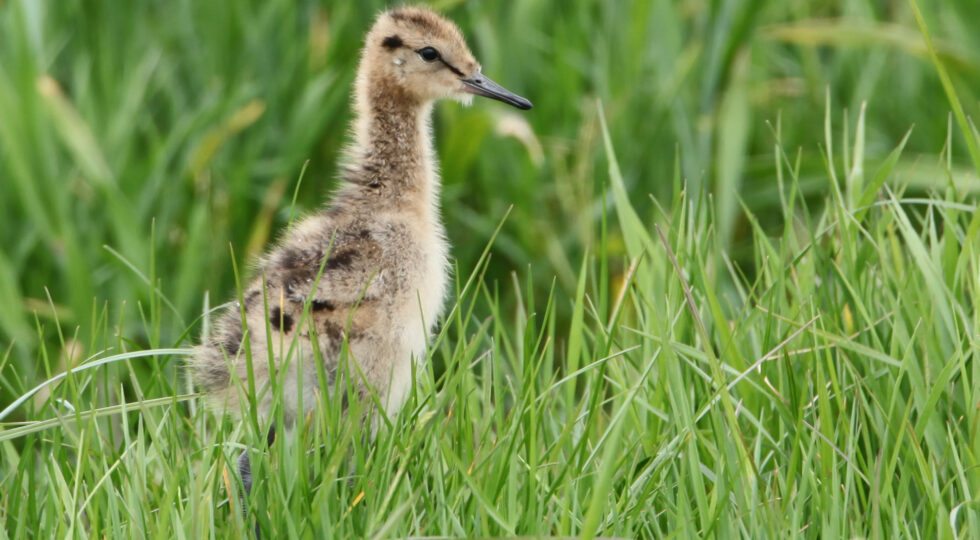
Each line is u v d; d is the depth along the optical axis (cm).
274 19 1449
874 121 1448
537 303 1387
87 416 837
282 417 750
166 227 1347
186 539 729
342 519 713
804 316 879
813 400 812
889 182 1266
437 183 1015
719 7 1409
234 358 866
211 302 1320
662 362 843
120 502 781
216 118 1382
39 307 1284
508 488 736
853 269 888
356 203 948
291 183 1396
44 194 1299
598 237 1383
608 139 1017
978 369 794
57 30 1478
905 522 747
